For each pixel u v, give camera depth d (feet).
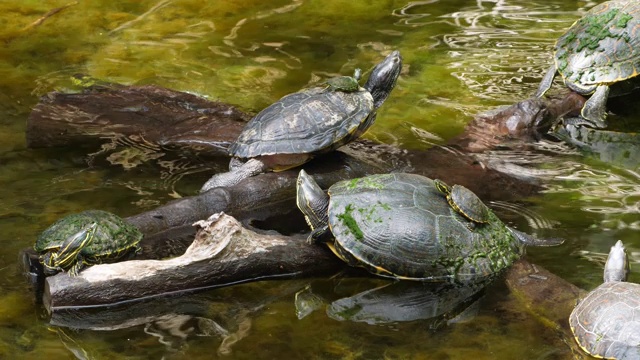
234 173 28.07
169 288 22.61
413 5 46.73
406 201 23.68
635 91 36.65
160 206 26.58
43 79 36.99
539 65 38.65
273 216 27.45
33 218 25.90
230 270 23.02
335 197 23.95
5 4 46.11
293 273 23.80
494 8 46.09
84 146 30.91
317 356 20.11
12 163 29.66
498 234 23.84
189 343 20.61
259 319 21.75
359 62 38.93
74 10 45.65
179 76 37.40
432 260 22.98
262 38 41.98
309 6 46.57
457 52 40.34
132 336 20.89
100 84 35.76
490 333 20.95
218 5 46.60
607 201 27.25
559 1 46.88
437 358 19.94
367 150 30.73
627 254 23.63
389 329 21.27
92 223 22.43
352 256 23.20
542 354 19.97
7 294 22.33
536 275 22.88
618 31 34.86
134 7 46.24
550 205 27.09
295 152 27.14
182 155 30.81
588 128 33.22
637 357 18.70
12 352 20.04
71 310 21.89
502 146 31.65
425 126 33.19
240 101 34.88
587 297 20.59
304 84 36.52
